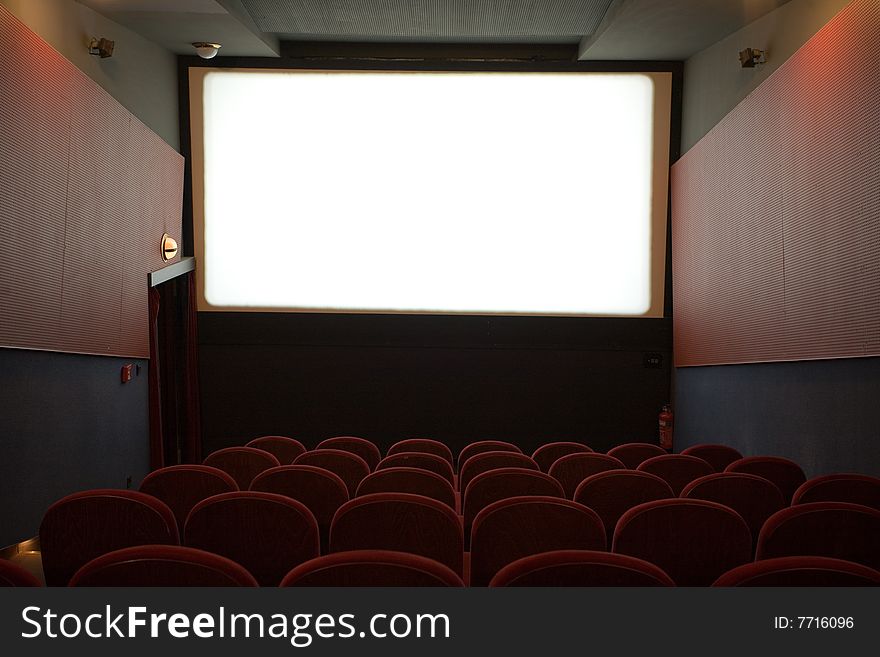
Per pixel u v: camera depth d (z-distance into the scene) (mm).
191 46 9516
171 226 9594
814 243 6125
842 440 5727
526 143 10148
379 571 2086
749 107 7535
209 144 10148
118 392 7875
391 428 10539
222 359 10438
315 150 10172
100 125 7258
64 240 6465
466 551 4305
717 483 3990
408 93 10141
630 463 6129
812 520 2934
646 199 10164
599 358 10445
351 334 10406
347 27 9547
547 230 10211
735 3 7402
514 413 10508
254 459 5465
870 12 5199
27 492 5906
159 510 3105
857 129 5402
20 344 5707
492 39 10086
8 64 5477
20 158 5676
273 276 10289
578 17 9094
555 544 3020
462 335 10398
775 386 6996
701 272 9047
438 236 10234
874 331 5195
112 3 7574
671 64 10023
